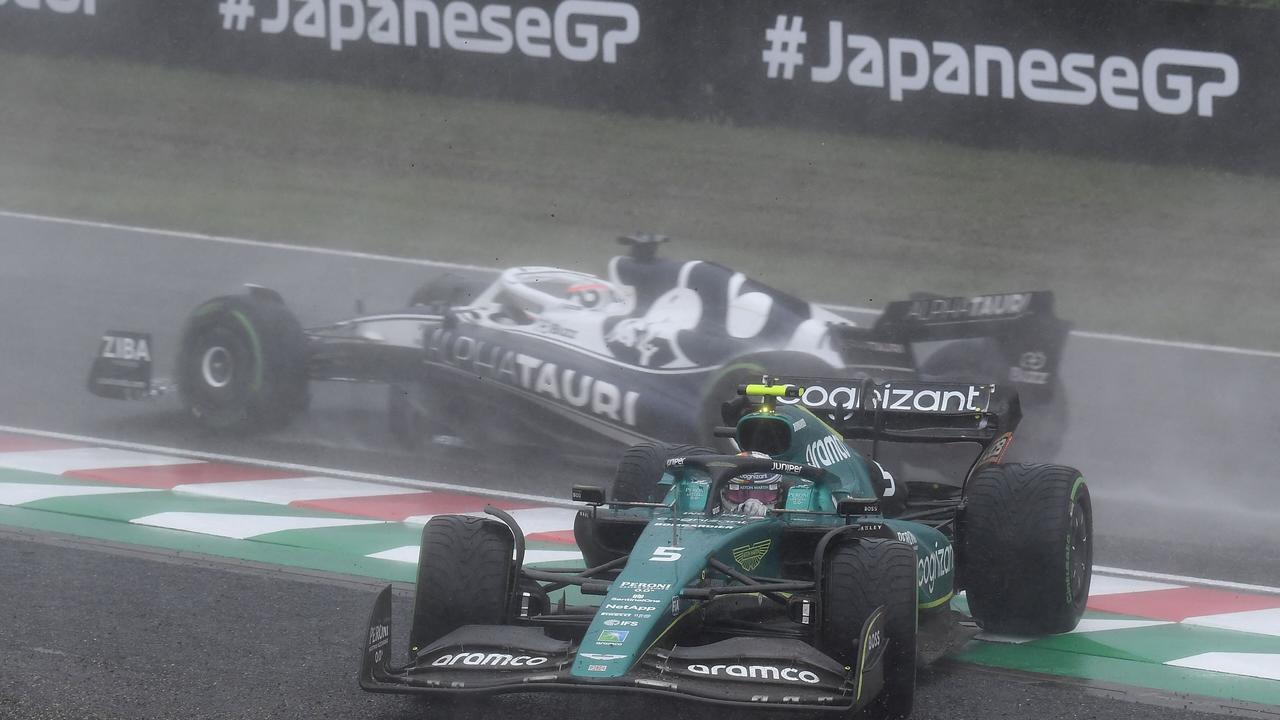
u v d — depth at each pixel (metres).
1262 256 61.00
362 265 61.41
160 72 71.31
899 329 38.53
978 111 64.06
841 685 16.64
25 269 57.84
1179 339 57.22
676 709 18.94
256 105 70.62
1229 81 61.94
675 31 66.69
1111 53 62.69
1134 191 62.94
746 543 19.73
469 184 67.38
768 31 65.75
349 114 69.81
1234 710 20.91
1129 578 31.53
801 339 38.28
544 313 39.56
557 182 66.44
